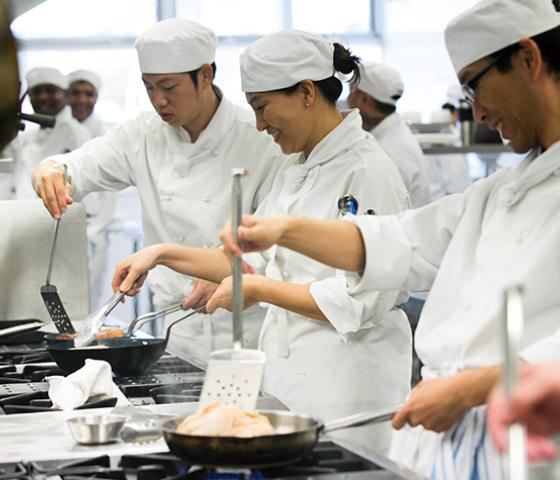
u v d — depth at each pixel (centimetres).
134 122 290
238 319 139
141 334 240
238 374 139
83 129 546
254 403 140
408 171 437
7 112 82
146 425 157
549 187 145
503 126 147
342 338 211
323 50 219
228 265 233
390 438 211
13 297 298
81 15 699
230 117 274
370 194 213
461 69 146
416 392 137
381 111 446
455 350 148
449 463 147
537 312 140
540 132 145
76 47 698
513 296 74
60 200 265
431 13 757
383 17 778
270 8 748
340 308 204
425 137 485
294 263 223
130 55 703
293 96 217
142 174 286
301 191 224
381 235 164
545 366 78
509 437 74
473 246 156
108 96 677
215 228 272
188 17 730
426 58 763
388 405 219
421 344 156
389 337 221
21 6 227
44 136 528
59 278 301
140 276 231
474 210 158
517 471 73
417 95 767
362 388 217
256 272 239
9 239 297
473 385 132
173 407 179
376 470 137
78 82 565
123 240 624
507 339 74
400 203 217
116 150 288
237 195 141
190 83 258
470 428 145
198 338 274
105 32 704
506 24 139
